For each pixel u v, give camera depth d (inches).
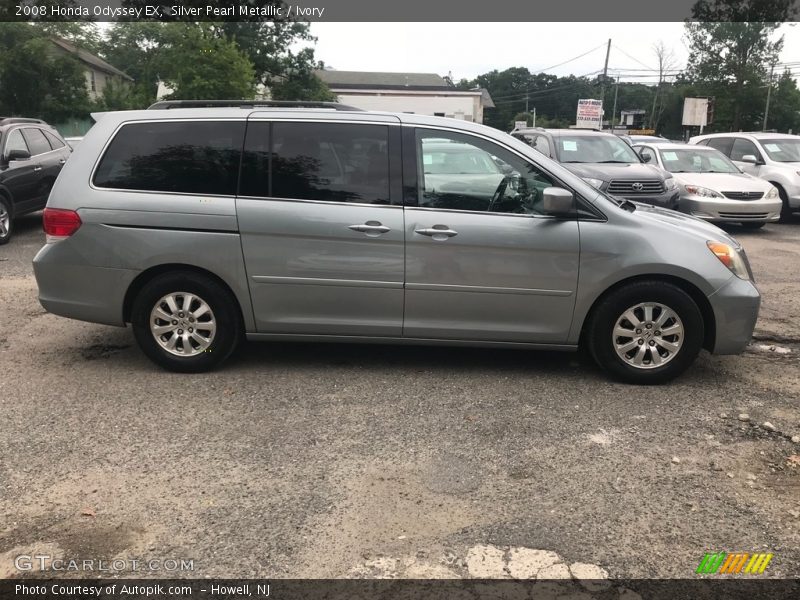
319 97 1563.7
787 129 2249.0
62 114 1169.4
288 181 178.4
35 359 200.1
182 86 949.8
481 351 210.8
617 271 175.5
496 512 123.0
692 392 179.6
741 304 177.5
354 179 178.1
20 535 114.7
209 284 181.5
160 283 181.9
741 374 193.6
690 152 521.7
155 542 113.3
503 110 3651.6
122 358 201.3
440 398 173.6
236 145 179.5
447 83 2444.6
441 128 179.8
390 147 178.4
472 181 178.1
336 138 179.0
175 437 150.5
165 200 178.5
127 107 1152.2
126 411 163.8
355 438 151.1
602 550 112.1
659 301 177.9
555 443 149.6
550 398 174.4
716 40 1980.8
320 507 124.0
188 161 180.1
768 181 519.8
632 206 201.3
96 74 1621.6
